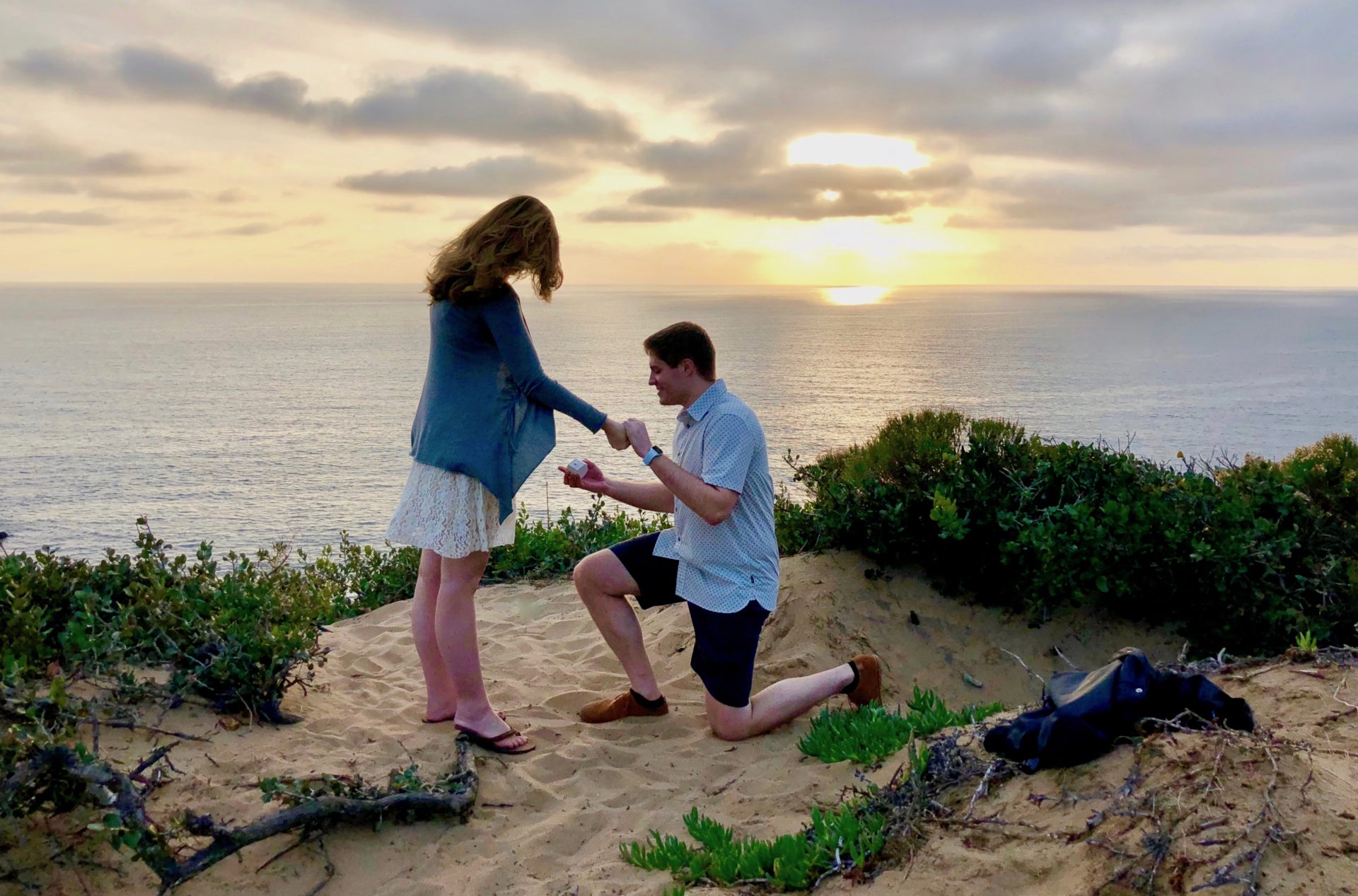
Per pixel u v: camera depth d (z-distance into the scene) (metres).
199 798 3.01
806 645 4.63
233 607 4.01
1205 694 2.62
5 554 4.13
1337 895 1.85
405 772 3.23
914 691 3.96
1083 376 160.00
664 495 3.99
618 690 4.52
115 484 59.88
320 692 4.22
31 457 75.81
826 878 2.53
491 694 4.47
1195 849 2.03
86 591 3.68
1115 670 2.77
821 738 3.59
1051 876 2.21
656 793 3.38
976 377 156.62
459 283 3.45
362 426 100.12
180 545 37.31
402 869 2.90
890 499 5.15
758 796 3.22
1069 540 4.64
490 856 2.98
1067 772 2.58
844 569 5.11
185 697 3.56
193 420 108.25
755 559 3.74
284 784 2.93
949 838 2.49
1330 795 2.16
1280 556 4.52
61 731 2.94
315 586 6.66
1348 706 2.80
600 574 4.00
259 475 62.88
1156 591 4.78
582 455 53.69
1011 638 4.78
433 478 3.54
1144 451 61.19
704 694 4.39
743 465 3.60
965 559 5.04
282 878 2.78
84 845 2.71
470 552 3.53
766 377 154.38
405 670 4.86
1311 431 79.00
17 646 3.41
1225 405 107.56
